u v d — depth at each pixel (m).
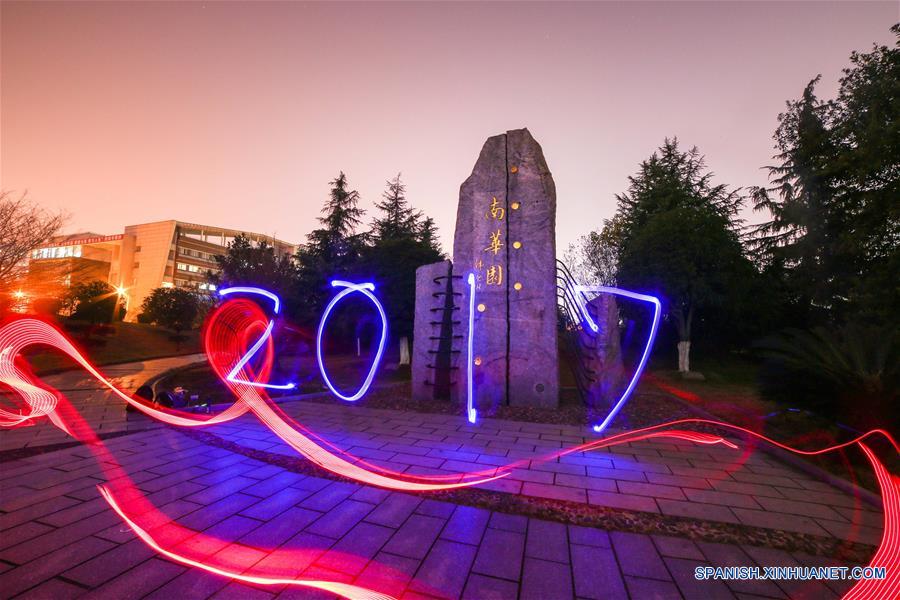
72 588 2.84
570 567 3.20
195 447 6.35
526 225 9.99
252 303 17.27
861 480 4.98
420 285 10.88
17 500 4.34
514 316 9.78
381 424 8.03
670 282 15.41
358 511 4.17
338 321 20.11
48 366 17.94
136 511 4.11
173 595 2.78
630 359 22.72
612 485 4.93
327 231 31.53
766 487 4.91
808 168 22.08
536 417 8.62
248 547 3.45
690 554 3.41
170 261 69.75
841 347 6.03
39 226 19.81
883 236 16.23
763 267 24.44
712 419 8.55
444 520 3.99
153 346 29.20
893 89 15.68
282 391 12.50
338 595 2.80
